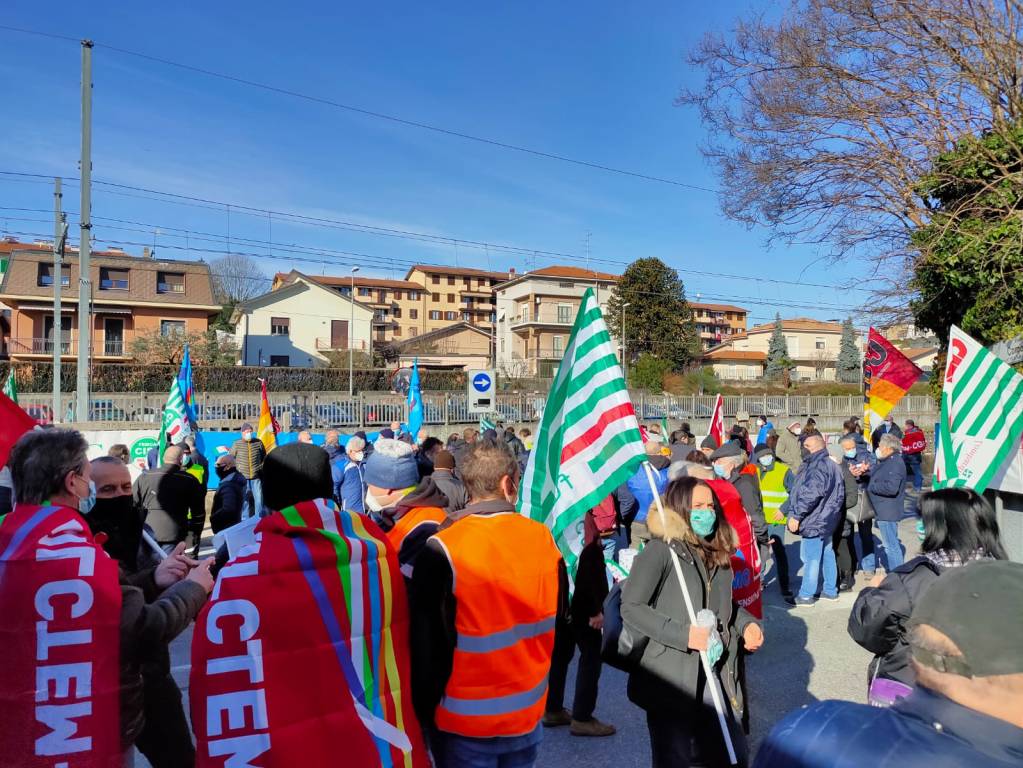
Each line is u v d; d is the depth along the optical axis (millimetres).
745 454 6809
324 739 2008
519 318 63906
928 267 9648
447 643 2367
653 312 56531
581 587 3959
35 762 1972
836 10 10484
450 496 4980
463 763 2377
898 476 7578
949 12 9711
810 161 11188
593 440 3396
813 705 1416
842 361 71375
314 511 2188
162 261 43031
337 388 37375
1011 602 1251
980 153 9023
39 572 2031
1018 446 5656
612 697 4902
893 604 2830
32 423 3123
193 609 2346
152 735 2580
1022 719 1205
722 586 3117
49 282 39438
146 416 19938
